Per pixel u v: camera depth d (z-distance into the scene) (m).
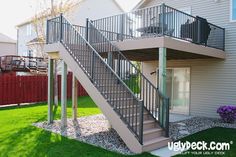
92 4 24.67
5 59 19.22
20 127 8.91
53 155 6.10
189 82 12.62
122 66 8.67
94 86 7.61
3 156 6.02
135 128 6.71
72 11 20.22
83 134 8.05
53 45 9.30
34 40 23.11
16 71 19.27
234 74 11.36
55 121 9.98
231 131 8.87
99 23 10.09
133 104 7.52
